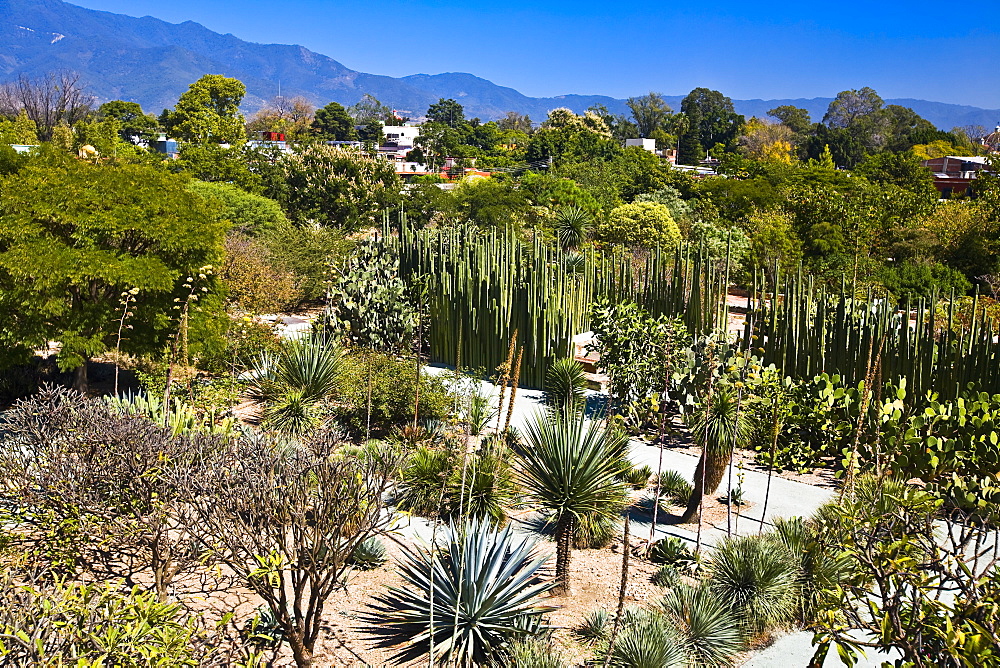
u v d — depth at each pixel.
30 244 14.86
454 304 22.42
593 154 105.12
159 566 7.78
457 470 11.40
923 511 6.45
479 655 8.48
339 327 22.28
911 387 15.07
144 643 5.04
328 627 8.78
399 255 25.89
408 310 22.33
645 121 175.75
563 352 20.09
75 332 15.40
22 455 8.25
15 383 17.23
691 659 8.34
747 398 13.27
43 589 7.02
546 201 58.69
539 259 20.56
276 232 32.91
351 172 48.03
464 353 22.22
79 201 15.38
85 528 7.64
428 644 8.40
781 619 9.37
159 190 16.81
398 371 16.39
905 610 5.86
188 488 7.43
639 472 13.23
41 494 7.70
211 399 15.54
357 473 7.70
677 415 16.89
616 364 17.08
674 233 43.03
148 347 16.45
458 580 8.64
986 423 12.77
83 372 16.55
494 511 11.34
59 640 4.77
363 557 10.24
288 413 14.98
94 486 7.78
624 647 8.05
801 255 38.72
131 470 7.72
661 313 19.92
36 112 75.81
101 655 4.63
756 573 9.41
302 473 7.50
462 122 186.88
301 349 17.12
